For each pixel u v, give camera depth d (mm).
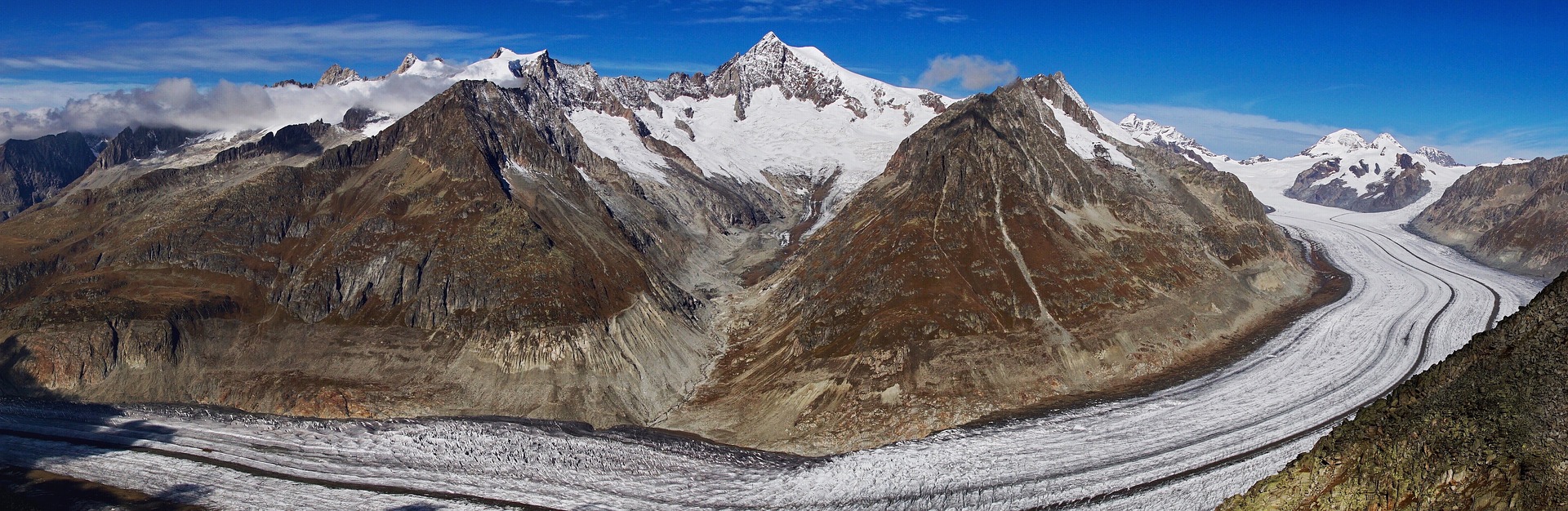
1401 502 47031
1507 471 44312
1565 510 42000
